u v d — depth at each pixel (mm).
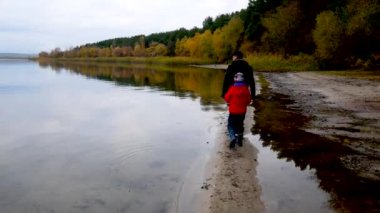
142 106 15000
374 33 36688
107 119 12047
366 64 37062
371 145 7316
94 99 17906
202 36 89312
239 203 4613
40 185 5828
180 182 5672
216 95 18891
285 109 12250
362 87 19859
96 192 5449
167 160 6984
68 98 18531
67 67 78438
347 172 5730
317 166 6047
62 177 6207
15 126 11016
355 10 38031
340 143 7504
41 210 4867
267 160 6398
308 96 16312
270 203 4594
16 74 46281
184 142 8406
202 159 6816
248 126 9281
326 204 4547
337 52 39500
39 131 10266
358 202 4602
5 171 6594
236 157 6590
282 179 5441
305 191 4969
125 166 6723
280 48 55688
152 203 4949
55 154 7770
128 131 9969
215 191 5035
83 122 11562
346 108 12398
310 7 54500
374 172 5719
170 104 15414
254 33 70062
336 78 27203
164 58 109562
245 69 7137
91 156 7527
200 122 10930
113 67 75750
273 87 21125
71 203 5070
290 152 6895
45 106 15594
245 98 7098
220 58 81125
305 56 47562
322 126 9242
